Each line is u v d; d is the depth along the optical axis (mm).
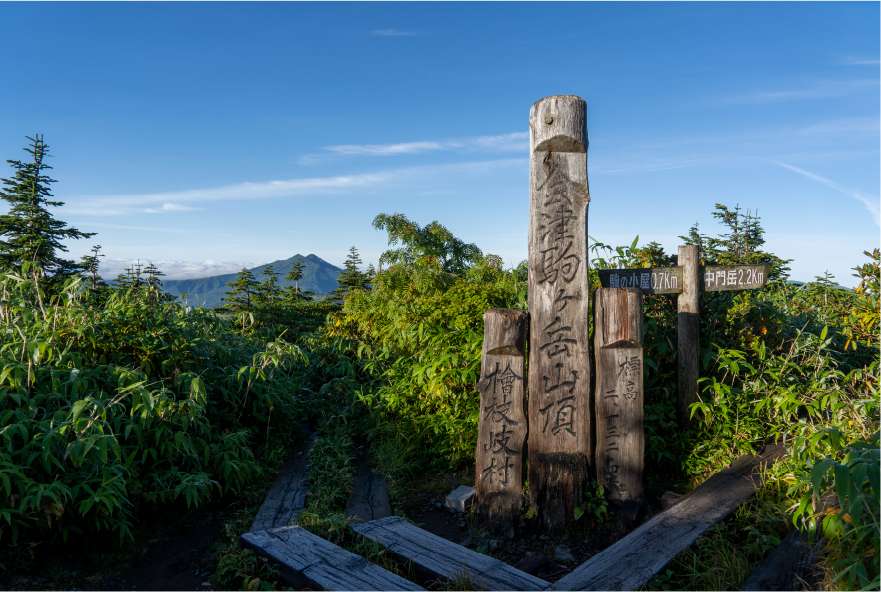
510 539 4242
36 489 3475
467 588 3301
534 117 4398
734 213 14156
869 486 2973
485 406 4414
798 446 3988
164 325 5547
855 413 4520
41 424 3799
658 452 5012
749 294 6477
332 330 9500
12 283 4957
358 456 6062
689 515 3961
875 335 6234
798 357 6023
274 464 5715
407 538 3961
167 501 4512
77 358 4504
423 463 5652
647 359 5352
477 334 5777
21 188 13883
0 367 4012
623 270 5488
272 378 6242
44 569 3623
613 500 4332
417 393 6262
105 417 4008
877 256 6332
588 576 3352
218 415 5570
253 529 4238
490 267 8914
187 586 3609
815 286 8688
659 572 3395
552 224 4391
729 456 4910
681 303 5434
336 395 7457
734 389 5379
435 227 15570
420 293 8641
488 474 4387
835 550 3143
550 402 4363
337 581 3365
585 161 4379
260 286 18391
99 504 3689
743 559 3406
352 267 20781
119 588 3551
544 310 4387
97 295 6129
